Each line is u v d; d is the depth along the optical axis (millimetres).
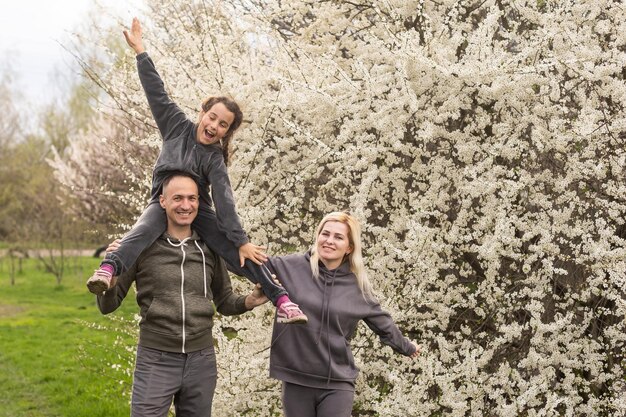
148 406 3635
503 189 4824
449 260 5141
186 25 6348
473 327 5465
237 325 5191
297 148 5609
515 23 5352
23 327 14383
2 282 22656
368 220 5652
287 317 3758
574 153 4977
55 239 22344
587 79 4723
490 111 5262
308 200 5918
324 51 5922
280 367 4023
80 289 20578
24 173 27594
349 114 5285
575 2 5055
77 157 17734
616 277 4484
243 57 5922
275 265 4125
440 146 5348
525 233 4789
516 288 5254
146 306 3760
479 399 4855
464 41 5660
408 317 5215
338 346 3986
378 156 5234
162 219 3811
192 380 3766
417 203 5082
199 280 3807
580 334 4977
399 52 4742
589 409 4863
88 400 8859
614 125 4582
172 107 4090
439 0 5445
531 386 4832
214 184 3885
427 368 4711
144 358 3707
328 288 4031
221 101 3967
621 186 4738
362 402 5203
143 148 9047
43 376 10172
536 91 5219
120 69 6484
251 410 5312
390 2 5461
